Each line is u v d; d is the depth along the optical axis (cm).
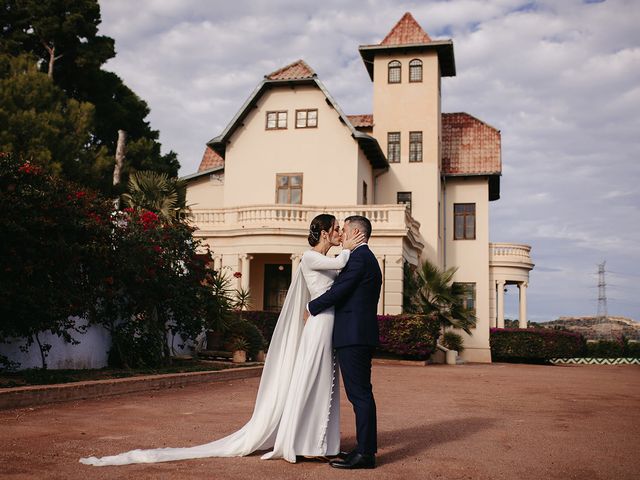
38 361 1031
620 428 712
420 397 1020
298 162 2623
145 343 1234
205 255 1408
